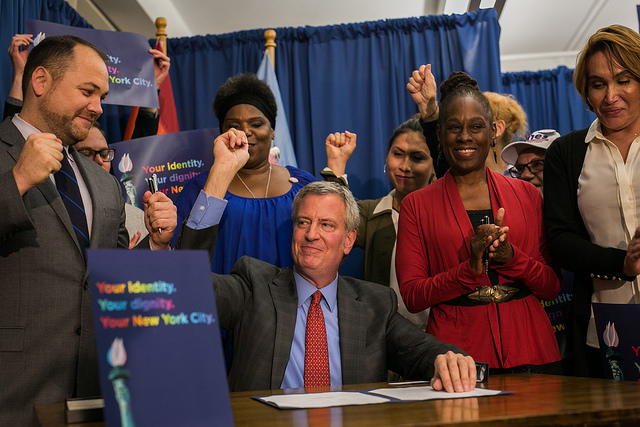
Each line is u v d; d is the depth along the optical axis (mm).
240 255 2312
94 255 929
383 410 1121
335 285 1908
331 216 1880
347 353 1754
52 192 1675
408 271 1988
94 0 4137
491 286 1861
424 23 4125
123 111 3867
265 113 2500
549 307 2578
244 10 4656
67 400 1092
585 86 1995
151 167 2750
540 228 2047
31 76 1719
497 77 4012
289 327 1763
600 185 1948
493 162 2740
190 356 969
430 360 1620
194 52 4246
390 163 2812
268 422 1024
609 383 1450
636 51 1850
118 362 906
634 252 1709
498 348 1826
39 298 1584
